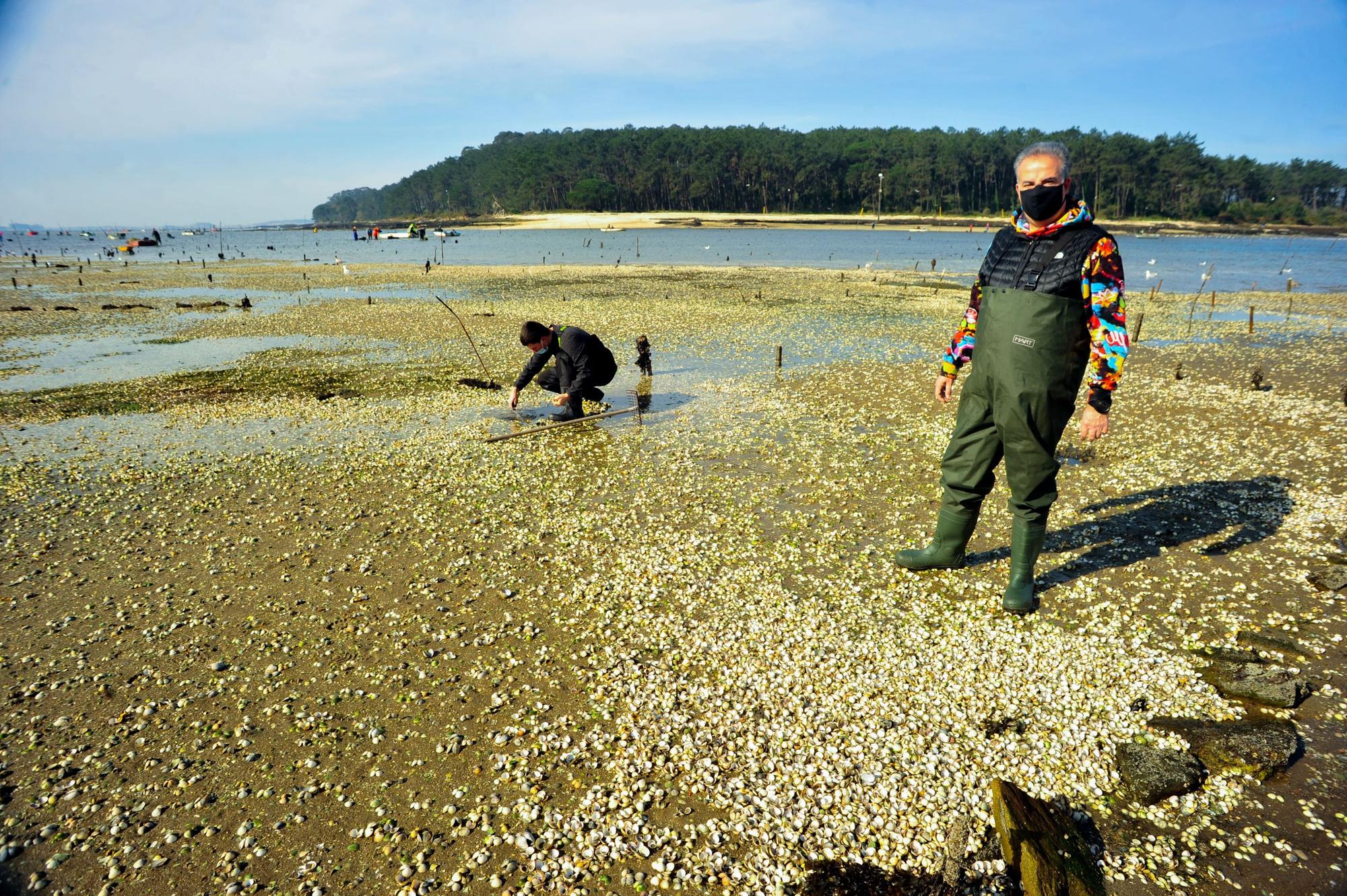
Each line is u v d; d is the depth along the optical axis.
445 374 18.62
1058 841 4.21
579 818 4.59
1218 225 142.00
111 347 22.81
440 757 5.16
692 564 8.06
